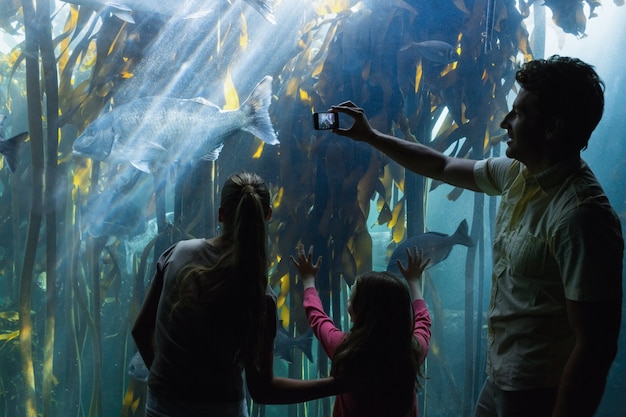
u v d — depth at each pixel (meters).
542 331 1.71
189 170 5.02
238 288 1.79
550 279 1.68
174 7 5.31
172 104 4.01
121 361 5.89
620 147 9.49
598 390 1.52
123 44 5.39
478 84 5.54
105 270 7.13
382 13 5.49
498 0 5.54
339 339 2.28
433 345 6.49
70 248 5.98
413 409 2.27
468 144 5.57
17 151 3.86
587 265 1.52
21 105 6.92
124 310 7.34
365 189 5.29
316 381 2.09
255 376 1.90
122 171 5.76
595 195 1.59
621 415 7.46
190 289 1.80
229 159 5.37
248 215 1.82
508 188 2.01
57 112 5.19
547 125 1.66
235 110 3.98
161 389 1.84
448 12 5.49
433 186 5.56
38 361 6.56
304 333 4.97
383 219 5.73
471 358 5.65
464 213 8.87
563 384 1.55
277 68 5.60
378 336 2.15
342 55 5.49
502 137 5.64
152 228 7.44
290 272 5.27
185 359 1.81
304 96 5.53
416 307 2.54
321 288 5.25
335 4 5.58
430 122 5.79
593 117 1.64
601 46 8.88
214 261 1.85
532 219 1.72
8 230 6.64
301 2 5.48
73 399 5.89
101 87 5.45
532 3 5.76
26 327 5.12
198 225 5.26
